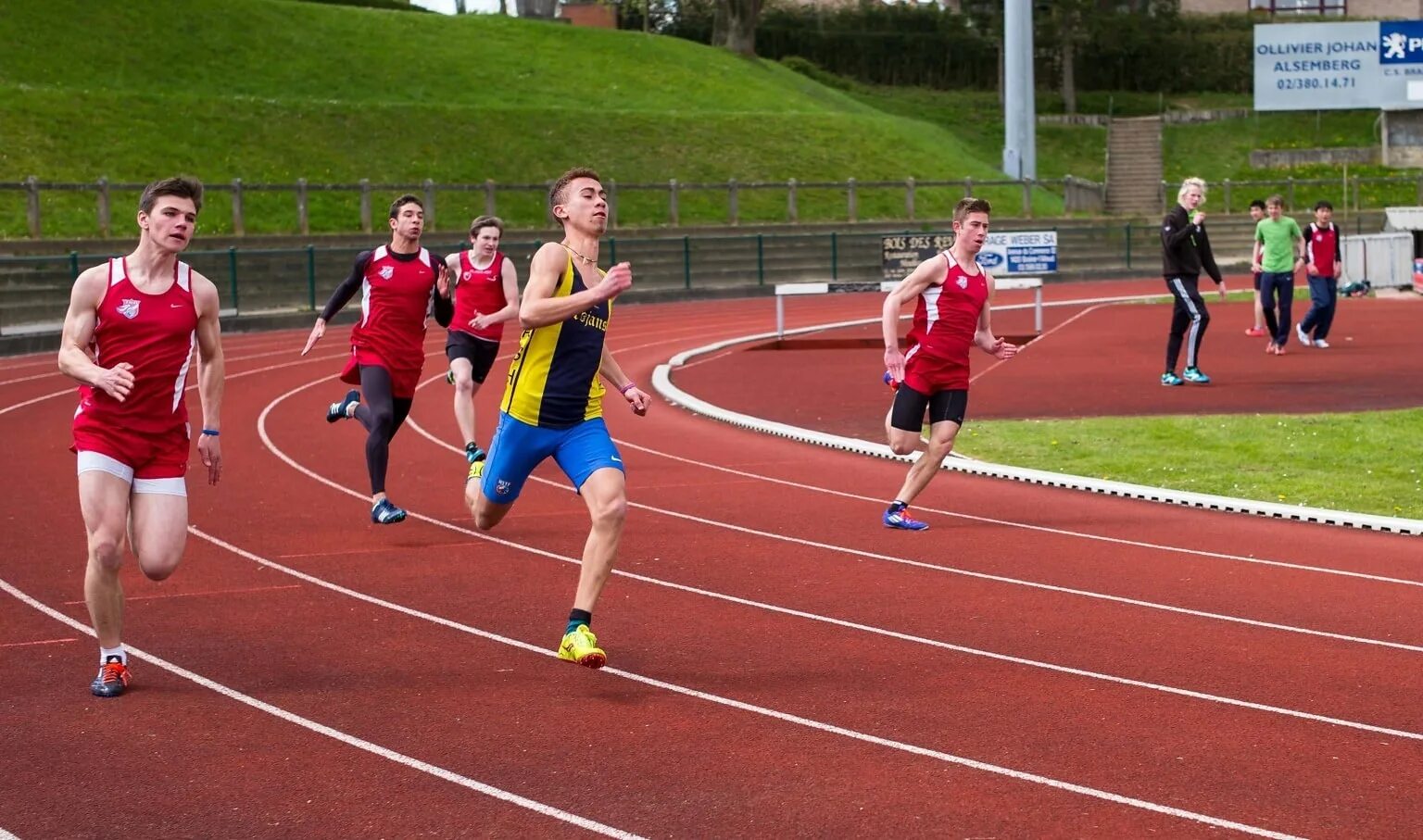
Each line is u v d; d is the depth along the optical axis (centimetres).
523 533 964
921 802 488
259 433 1472
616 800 493
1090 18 6825
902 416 959
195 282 607
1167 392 1644
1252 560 874
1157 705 598
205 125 4050
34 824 477
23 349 2447
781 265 4112
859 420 1516
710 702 604
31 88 3884
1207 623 731
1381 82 5934
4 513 1052
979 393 1689
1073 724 572
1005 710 591
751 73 5825
